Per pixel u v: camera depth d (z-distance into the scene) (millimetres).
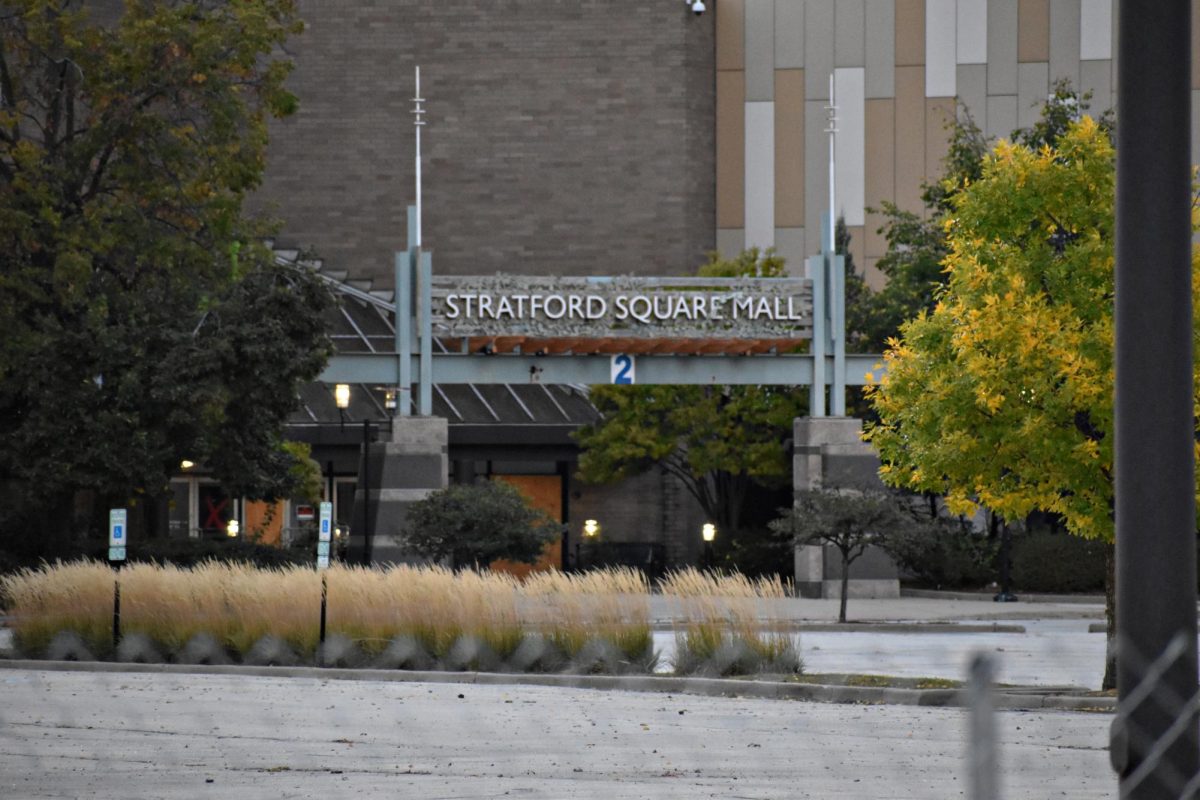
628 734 34500
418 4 126875
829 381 92312
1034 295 45969
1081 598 94188
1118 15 15031
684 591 51250
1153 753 14258
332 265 126000
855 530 73688
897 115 133875
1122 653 14766
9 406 85250
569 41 127062
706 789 26297
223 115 82750
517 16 127062
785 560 107562
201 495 115250
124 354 81062
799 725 36469
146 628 55750
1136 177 14844
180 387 80312
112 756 30500
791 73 133375
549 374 90562
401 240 126250
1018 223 46125
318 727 35562
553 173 126875
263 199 125688
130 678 50000
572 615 52062
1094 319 45688
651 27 127062
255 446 85000
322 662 53250
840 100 133625
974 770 10570
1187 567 14750
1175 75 14797
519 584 55156
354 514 90625
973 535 104688
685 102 127375
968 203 46875
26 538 86688
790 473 110812
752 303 90688
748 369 91875
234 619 55250
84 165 83688
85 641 56031
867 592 93125
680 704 42094
